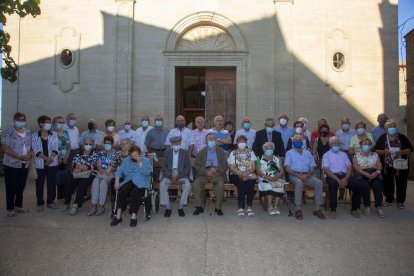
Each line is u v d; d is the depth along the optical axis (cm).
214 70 1305
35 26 1291
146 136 906
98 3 1274
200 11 1262
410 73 1691
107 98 1264
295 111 1255
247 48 1256
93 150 808
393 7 1278
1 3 488
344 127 936
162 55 1264
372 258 516
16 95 1287
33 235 599
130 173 698
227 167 771
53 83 1280
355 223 694
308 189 773
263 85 1252
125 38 1258
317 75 1262
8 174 711
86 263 493
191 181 770
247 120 917
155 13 1270
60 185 842
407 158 837
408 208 831
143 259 507
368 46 1272
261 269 481
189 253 529
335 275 464
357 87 1267
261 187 750
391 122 836
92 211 735
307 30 1267
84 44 1277
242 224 676
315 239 592
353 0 1274
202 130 895
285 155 801
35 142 756
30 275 456
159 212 768
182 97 1430
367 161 764
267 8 1265
